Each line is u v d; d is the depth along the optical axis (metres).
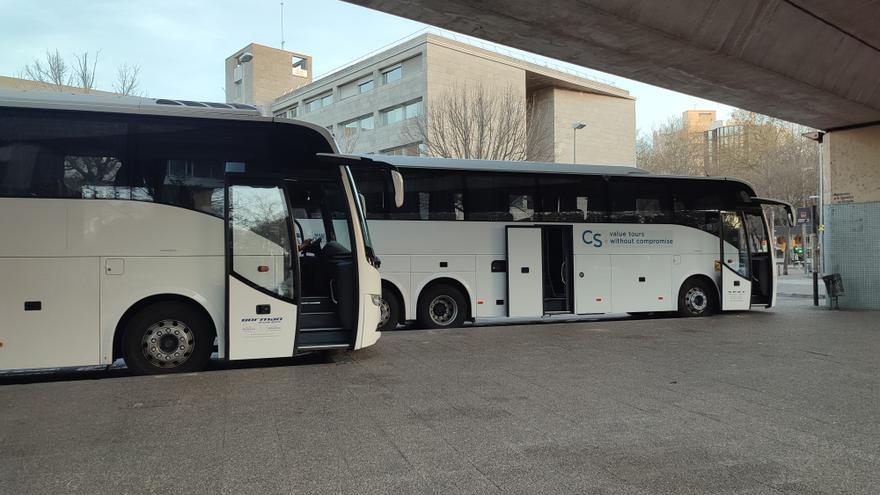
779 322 13.83
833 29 11.39
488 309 13.22
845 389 7.15
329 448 4.95
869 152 16.89
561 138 55.81
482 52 44.56
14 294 7.30
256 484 4.20
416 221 12.84
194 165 8.03
